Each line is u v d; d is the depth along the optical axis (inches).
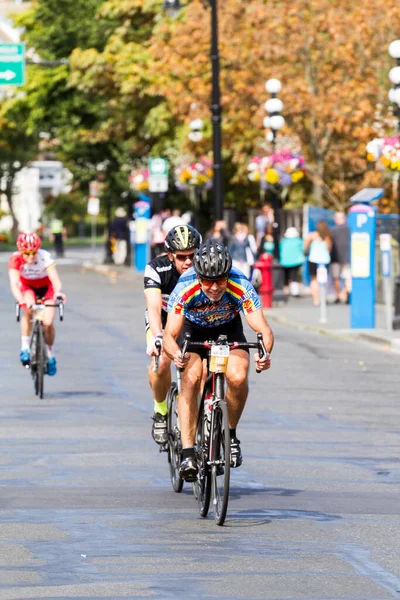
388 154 2309.3
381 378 1619.1
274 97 2979.8
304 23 3639.3
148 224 4244.6
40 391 1398.9
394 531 773.3
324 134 3668.8
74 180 5029.5
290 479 949.2
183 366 825.5
